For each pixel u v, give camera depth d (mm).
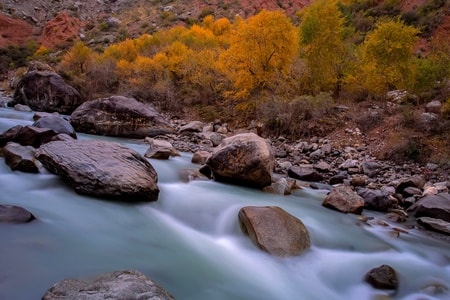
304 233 5926
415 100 15969
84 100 25297
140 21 66125
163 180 8391
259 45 18328
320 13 18438
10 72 48438
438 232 7195
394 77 16266
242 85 19062
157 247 5340
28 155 7527
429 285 5242
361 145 13695
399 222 7691
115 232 5543
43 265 4168
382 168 11562
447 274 5645
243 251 5645
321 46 18266
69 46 58844
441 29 28516
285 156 13594
